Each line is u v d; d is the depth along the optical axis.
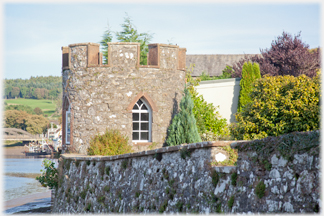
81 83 16.69
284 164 5.42
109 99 16.33
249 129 12.90
